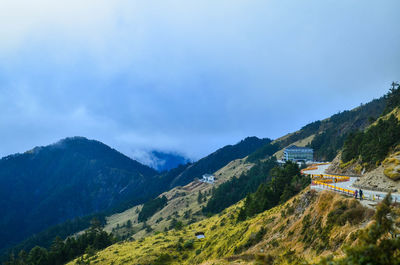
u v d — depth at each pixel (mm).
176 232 100062
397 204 24172
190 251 72188
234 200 154500
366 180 42281
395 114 82562
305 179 66500
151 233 140750
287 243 33781
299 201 42188
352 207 27875
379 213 15594
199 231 91188
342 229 25828
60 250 114875
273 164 181375
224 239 57062
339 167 74250
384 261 12328
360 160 64938
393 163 41062
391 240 12914
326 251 25266
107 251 93312
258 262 30531
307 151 184375
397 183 35969
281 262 29047
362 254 12961
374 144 60375
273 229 42219
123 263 71250
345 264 13070
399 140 54531
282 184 76312
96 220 133000
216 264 37406
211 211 152125
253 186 151375
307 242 30109
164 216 182000
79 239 124562
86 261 85500
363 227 23531
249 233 47281
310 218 33969
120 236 162000
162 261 67875
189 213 157000
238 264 34312
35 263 109625
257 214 67875
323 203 33188
